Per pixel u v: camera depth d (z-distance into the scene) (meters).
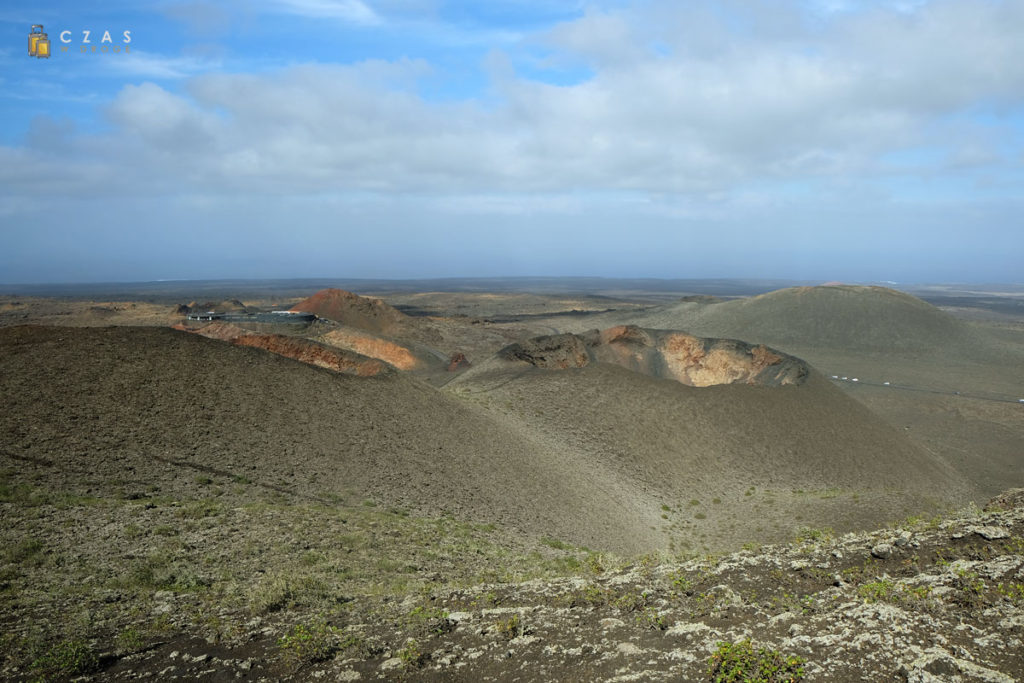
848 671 7.13
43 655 10.02
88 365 29.09
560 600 11.93
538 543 25.36
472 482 30.56
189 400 29.08
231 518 20.03
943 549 11.66
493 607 12.04
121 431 25.16
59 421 24.48
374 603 13.55
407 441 32.78
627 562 17.97
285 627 11.64
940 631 7.86
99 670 9.66
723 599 10.81
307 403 32.84
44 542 15.98
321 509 22.75
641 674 7.89
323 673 9.34
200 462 24.72
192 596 13.67
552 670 8.53
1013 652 7.10
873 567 11.59
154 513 19.36
